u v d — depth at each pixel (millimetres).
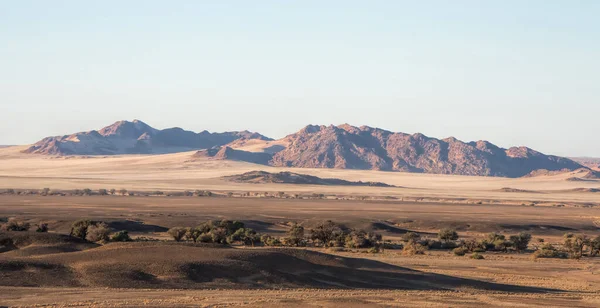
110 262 61188
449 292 61500
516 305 53562
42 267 59031
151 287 55844
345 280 64812
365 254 103812
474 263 94125
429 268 86250
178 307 46469
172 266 60281
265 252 67938
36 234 82938
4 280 55281
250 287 58625
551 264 95812
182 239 121438
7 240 80500
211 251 66562
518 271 86688
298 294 54781
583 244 121188
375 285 64312
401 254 107000
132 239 116938
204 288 56844
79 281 56406
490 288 67562
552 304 55031
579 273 85938
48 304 46750
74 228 116938
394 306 50500
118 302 47812
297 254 70312
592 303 56531
